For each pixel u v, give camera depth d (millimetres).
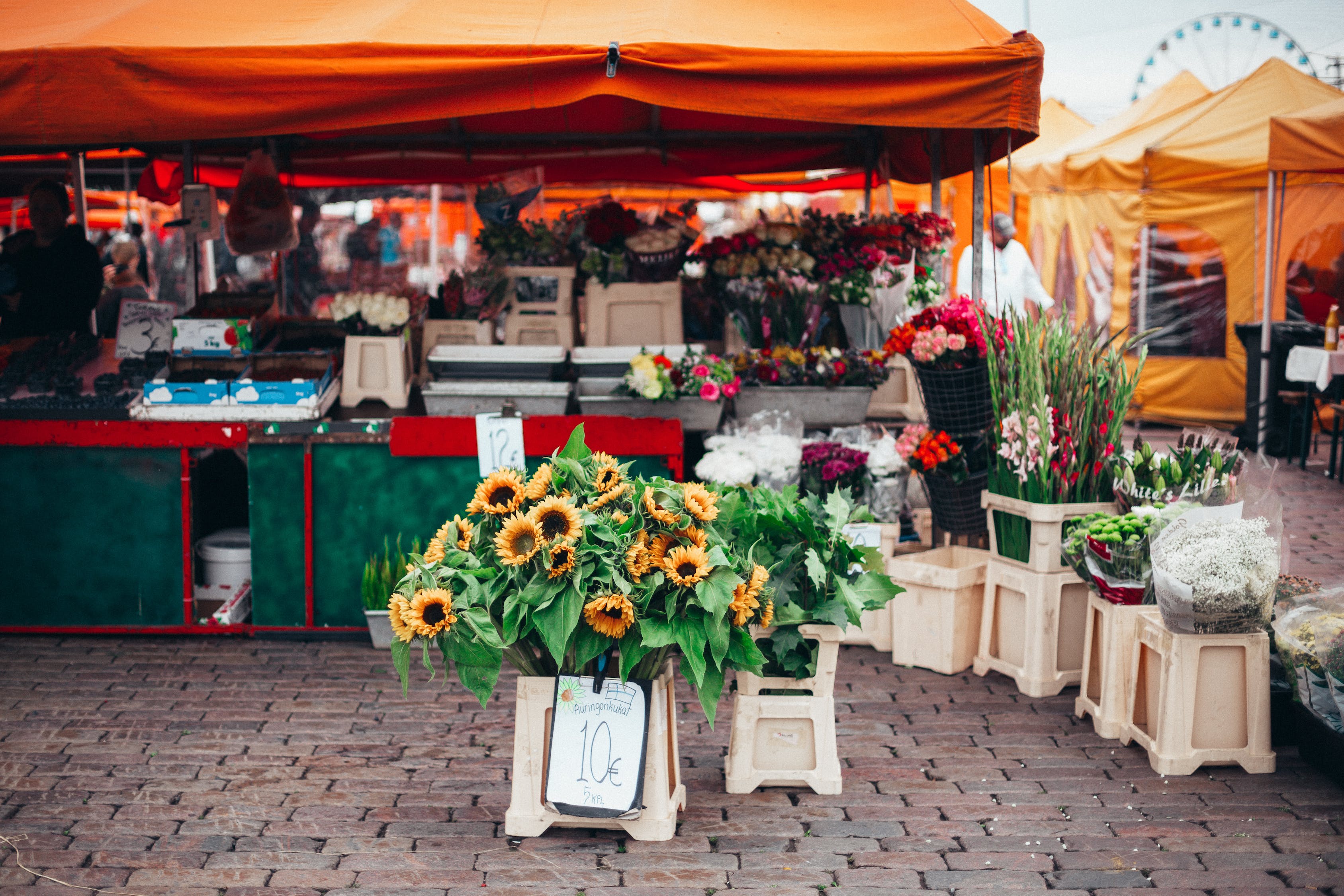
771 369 5066
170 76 3717
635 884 2803
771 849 2992
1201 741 3479
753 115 3777
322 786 3385
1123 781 3422
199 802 3264
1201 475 3934
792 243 5527
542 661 3064
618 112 6945
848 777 3457
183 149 6371
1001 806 3250
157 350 5301
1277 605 3670
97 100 3748
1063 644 4207
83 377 5105
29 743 3676
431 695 4203
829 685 3299
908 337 4594
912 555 4656
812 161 8008
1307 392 8578
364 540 4684
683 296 5898
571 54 3672
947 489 4805
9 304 6027
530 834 3047
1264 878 2826
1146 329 10422
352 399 5035
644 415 4859
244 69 3707
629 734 2936
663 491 2838
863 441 5055
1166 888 2785
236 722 3896
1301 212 9648
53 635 4852
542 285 5426
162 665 4492
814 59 3717
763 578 2844
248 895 2744
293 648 4723
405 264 12664
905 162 6945
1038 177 10828
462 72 3693
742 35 3932
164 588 4762
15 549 4750
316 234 12414
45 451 4691
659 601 2832
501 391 4695
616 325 5414
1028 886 2799
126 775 3443
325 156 7836
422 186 8930
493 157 8375
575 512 2705
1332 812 3201
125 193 11891
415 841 3039
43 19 4234
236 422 4629
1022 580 4184
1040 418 4047
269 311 5457
